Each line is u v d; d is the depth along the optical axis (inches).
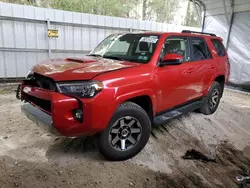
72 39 316.2
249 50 311.7
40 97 106.1
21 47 285.7
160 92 130.6
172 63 127.9
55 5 481.1
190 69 155.3
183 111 158.6
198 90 172.6
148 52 133.3
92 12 526.0
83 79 100.1
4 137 139.0
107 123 104.5
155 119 136.2
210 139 157.2
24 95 125.3
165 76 132.3
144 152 131.0
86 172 109.7
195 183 108.3
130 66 119.0
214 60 187.3
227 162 130.1
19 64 290.2
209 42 187.0
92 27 325.4
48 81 105.0
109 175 108.5
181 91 150.8
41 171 108.3
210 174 116.7
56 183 100.9
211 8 358.9
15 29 276.5
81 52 328.2
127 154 119.5
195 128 171.3
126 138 118.3
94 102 98.2
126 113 112.6
